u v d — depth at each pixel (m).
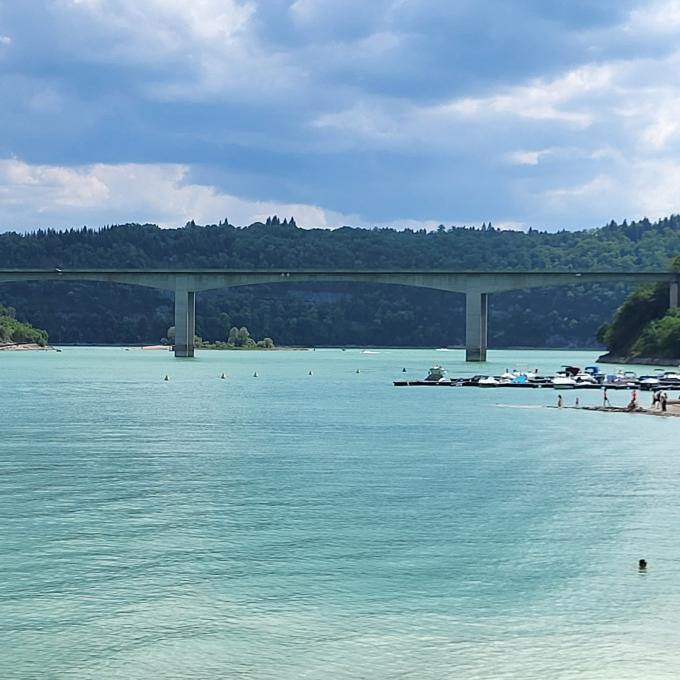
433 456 104.00
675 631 50.03
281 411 157.38
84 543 64.75
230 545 64.56
